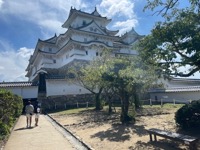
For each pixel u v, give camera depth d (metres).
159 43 8.58
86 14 43.88
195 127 10.34
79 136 11.08
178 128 11.25
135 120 15.21
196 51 7.62
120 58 15.98
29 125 15.21
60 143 9.49
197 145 7.80
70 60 38.66
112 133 11.45
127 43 48.78
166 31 8.20
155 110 20.73
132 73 13.61
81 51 38.19
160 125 12.93
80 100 31.22
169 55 8.37
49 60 43.59
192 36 7.75
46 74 36.44
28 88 29.39
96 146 8.85
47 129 13.51
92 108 26.97
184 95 31.56
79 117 19.25
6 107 12.45
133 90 14.54
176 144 8.30
